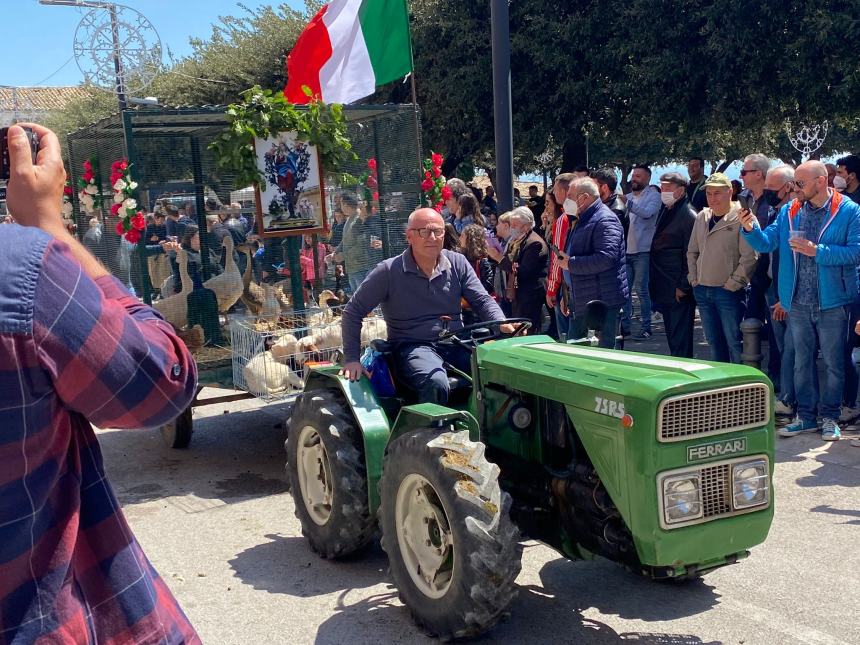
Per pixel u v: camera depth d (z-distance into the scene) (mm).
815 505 5211
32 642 1452
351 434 4590
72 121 24875
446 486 3574
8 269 1403
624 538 3531
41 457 1462
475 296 5031
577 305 6914
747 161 7570
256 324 6480
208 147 6551
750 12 11961
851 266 6230
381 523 4070
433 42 16094
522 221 7699
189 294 6680
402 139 7621
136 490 6348
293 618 4105
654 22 13016
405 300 4871
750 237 6625
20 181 1611
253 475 6602
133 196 6328
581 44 14047
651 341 10633
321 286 7352
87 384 1470
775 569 4398
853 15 11039
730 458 3381
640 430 3250
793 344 6754
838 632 3734
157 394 1559
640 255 10688
